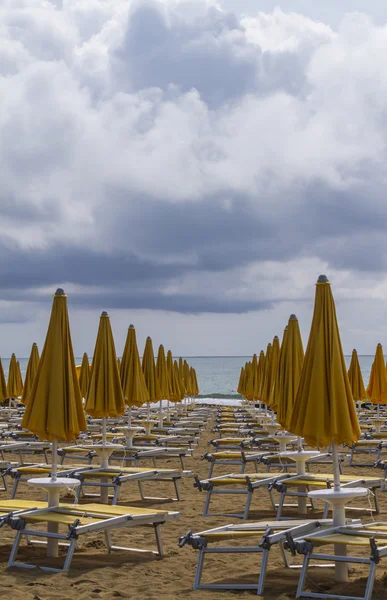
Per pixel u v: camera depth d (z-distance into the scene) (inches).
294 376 325.7
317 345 216.4
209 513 324.8
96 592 195.6
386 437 547.2
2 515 231.8
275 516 318.3
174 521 305.9
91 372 357.1
